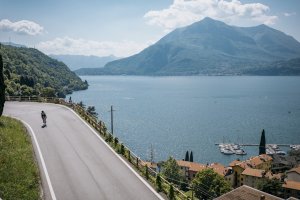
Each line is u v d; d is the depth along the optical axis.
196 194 71.62
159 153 119.12
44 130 38.09
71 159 28.22
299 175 89.56
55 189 21.98
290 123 189.62
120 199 20.83
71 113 50.31
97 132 38.00
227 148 130.12
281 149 137.12
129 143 131.00
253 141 146.75
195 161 115.62
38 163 26.88
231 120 196.25
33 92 114.50
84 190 21.98
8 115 46.78
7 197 19.72
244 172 92.38
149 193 21.95
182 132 157.00
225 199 35.72
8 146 28.56
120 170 26.08
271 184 73.81
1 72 35.84
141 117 195.12
